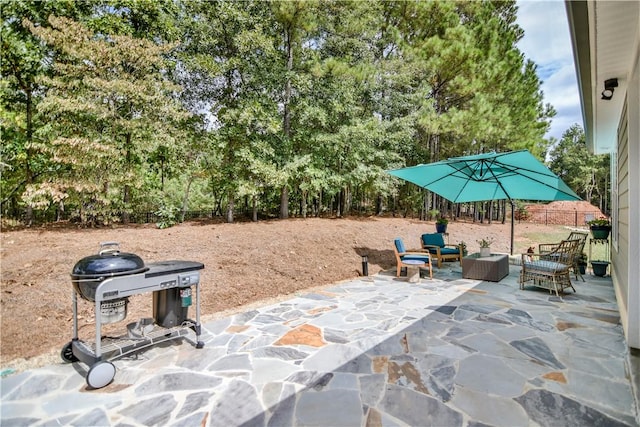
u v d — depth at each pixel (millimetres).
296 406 2475
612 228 6820
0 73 7301
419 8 11781
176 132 8695
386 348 3441
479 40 12164
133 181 8266
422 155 13695
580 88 3664
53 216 9883
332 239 8570
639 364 3018
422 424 2256
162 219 8688
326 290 5781
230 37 9328
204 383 2795
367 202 16109
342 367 3053
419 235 10883
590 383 2740
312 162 10312
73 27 6848
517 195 7684
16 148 7652
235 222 9922
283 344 3551
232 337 3742
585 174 29406
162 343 3580
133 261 2990
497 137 12445
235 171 9375
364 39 11617
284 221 10312
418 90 12266
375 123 11336
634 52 3262
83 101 7020
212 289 5152
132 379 2859
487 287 5988
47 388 2713
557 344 3516
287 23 9656
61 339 3561
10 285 4359
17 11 7223
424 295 5449
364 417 2338
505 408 2416
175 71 9375
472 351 3359
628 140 3535
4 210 8797
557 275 5402
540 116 15906
